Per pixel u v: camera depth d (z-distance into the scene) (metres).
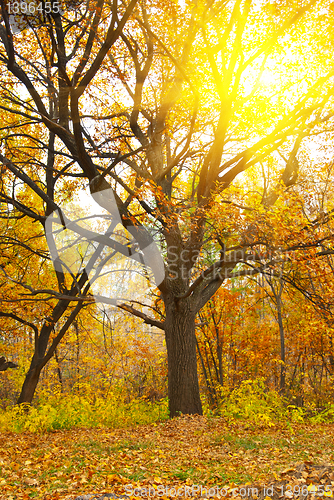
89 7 9.67
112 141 12.30
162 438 7.88
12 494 4.70
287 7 9.45
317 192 12.95
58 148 17.61
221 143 10.73
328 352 18.08
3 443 8.30
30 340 21.47
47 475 5.54
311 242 9.28
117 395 15.17
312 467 4.43
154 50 11.45
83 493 4.62
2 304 15.60
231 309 19.88
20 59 12.71
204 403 20.08
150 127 12.37
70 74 13.38
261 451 6.38
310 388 18.11
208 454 6.34
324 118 12.10
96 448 7.23
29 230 17.44
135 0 7.66
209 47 9.42
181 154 10.87
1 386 24.61
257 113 11.75
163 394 22.50
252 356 19.59
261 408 10.34
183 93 11.66
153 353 22.88
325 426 10.03
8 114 14.70
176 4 9.38
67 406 11.81
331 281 10.17
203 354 22.84
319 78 10.23
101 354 22.95
